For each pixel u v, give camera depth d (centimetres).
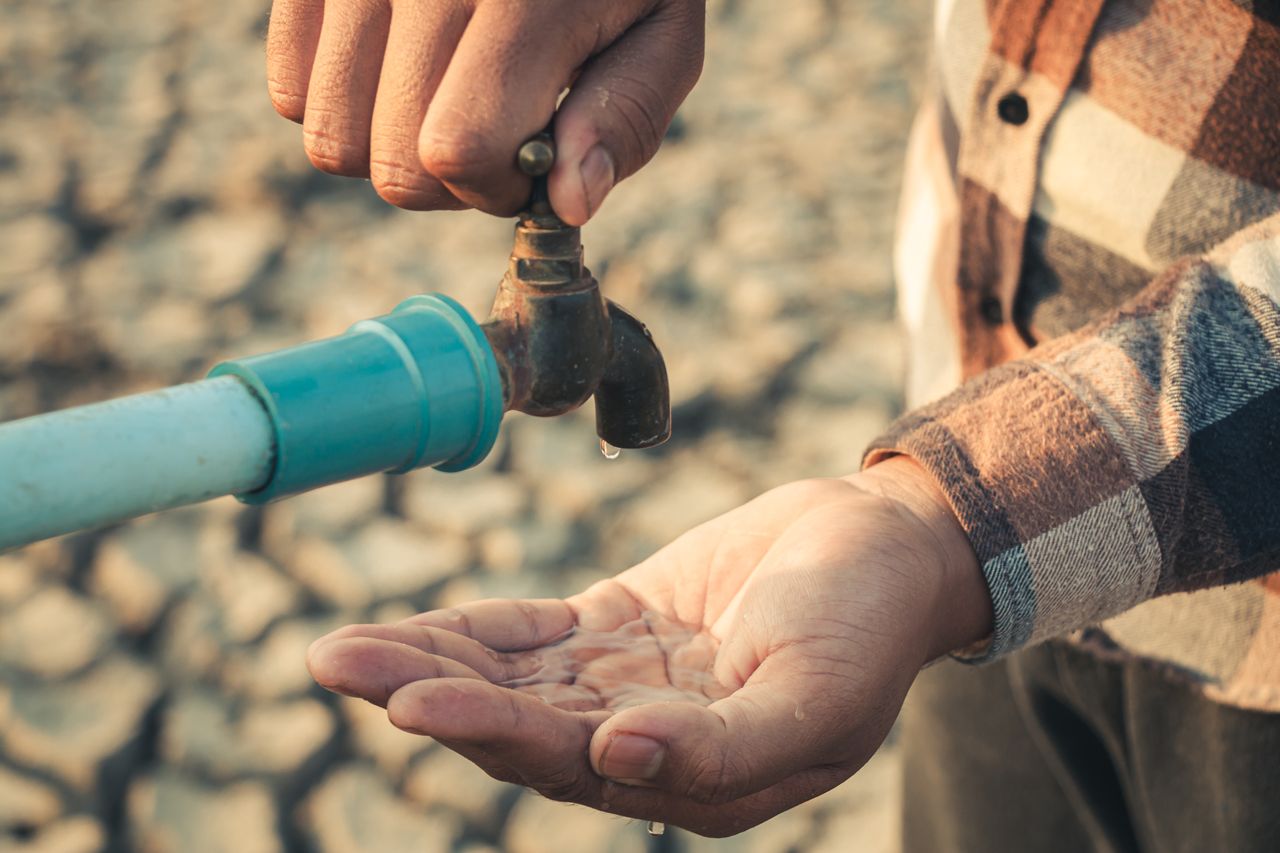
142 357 155
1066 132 56
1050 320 59
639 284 166
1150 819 60
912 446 51
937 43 65
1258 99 52
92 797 106
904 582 49
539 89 44
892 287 166
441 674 46
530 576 125
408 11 45
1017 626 51
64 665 117
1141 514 50
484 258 175
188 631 121
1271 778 55
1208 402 50
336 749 111
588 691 50
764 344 156
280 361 42
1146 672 58
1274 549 50
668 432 52
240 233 180
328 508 135
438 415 44
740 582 53
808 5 248
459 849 103
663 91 46
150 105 215
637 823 104
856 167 194
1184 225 54
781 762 47
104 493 39
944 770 70
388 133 45
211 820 105
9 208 184
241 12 252
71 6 251
